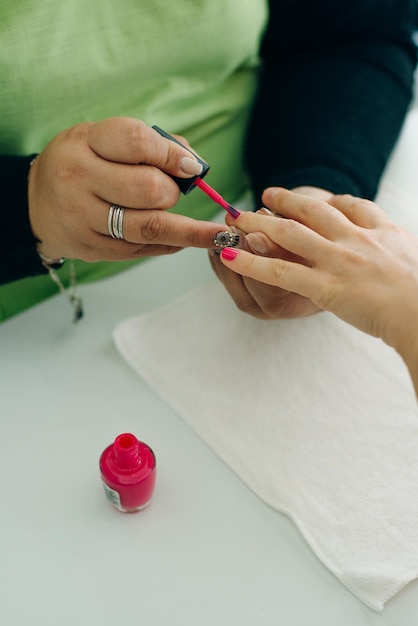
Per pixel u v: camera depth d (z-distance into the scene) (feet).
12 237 1.98
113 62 2.10
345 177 2.28
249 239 1.77
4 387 2.06
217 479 1.84
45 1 1.93
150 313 2.26
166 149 1.69
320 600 1.60
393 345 1.55
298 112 2.48
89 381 2.08
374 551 1.65
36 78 1.98
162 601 1.60
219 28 2.24
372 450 1.84
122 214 1.73
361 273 1.59
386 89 2.61
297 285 1.65
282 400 1.98
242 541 1.70
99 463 1.74
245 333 2.18
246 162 2.75
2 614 1.58
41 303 2.34
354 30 2.68
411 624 1.56
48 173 1.77
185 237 1.78
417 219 2.50
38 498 1.80
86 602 1.60
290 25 2.68
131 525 1.74
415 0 2.79
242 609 1.59
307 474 1.81
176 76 2.33
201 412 1.98
